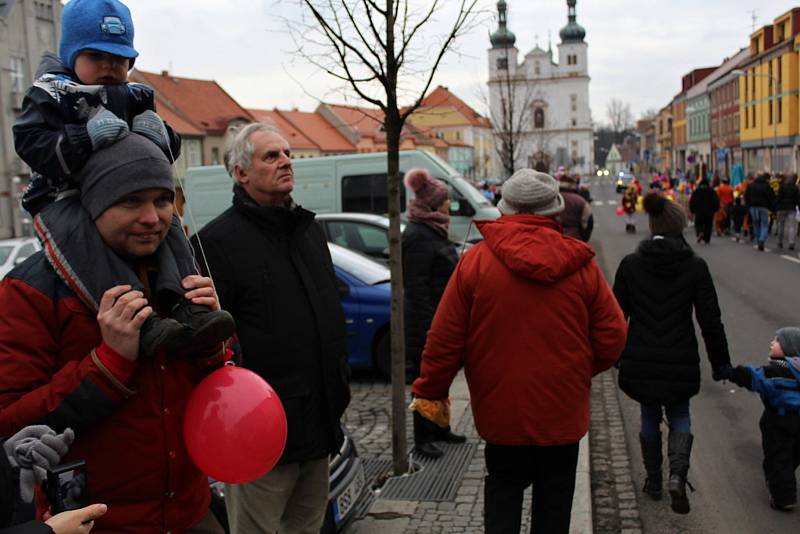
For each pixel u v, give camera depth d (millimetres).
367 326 8328
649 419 5133
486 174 113562
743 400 7340
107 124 2008
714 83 77125
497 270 3387
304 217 3324
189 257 2238
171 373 2145
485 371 3416
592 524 4625
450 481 5160
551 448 3424
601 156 153625
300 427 3199
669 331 4852
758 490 5246
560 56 124875
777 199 20484
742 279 15133
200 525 2350
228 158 3328
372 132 79812
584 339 3430
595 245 23328
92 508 1819
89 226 2049
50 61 2215
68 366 1998
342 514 4246
